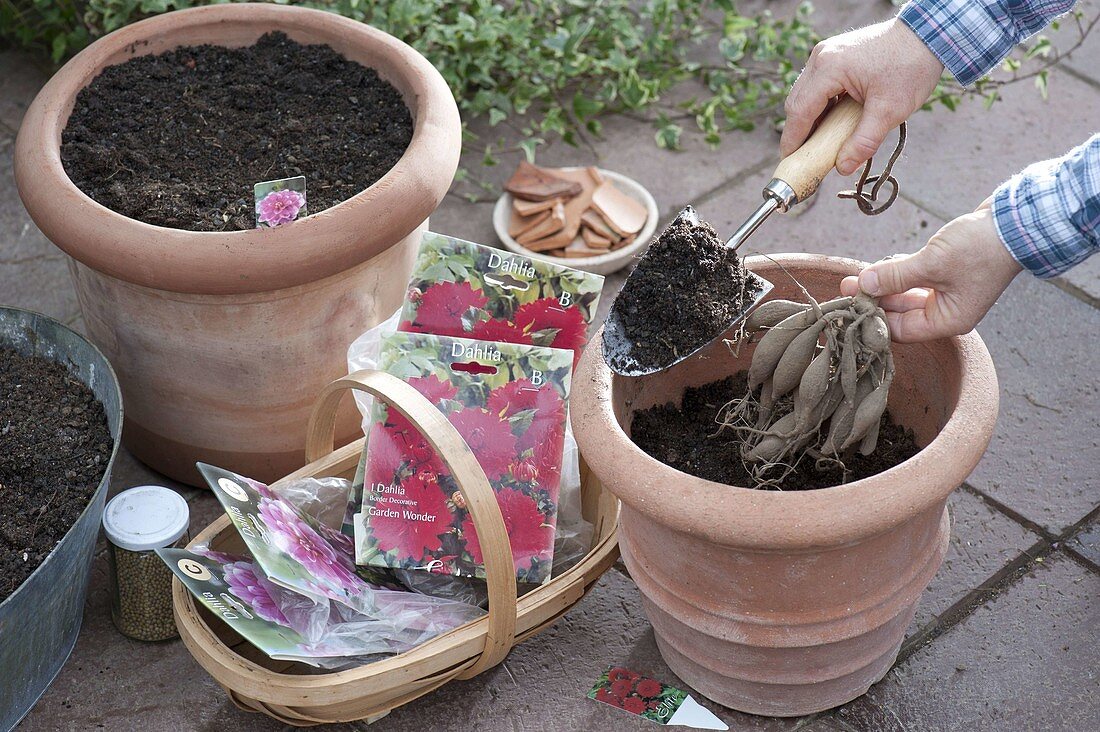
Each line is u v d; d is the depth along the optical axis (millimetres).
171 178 1824
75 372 1777
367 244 1674
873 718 1618
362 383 1493
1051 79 2951
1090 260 2418
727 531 1276
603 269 2359
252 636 1394
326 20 2076
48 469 1646
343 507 1737
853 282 1462
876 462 1559
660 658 1706
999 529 1893
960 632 1735
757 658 1489
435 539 1604
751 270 1610
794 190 1426
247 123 1950
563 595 1556
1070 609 1765
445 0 2711
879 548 1365
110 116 1928
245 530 1443
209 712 1636
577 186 2480
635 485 1325
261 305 1681
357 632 1512
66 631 1634
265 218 1605
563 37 2666
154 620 1692
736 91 2875
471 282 1662
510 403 1623
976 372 1410
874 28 1480
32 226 2508
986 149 2742
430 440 1426
